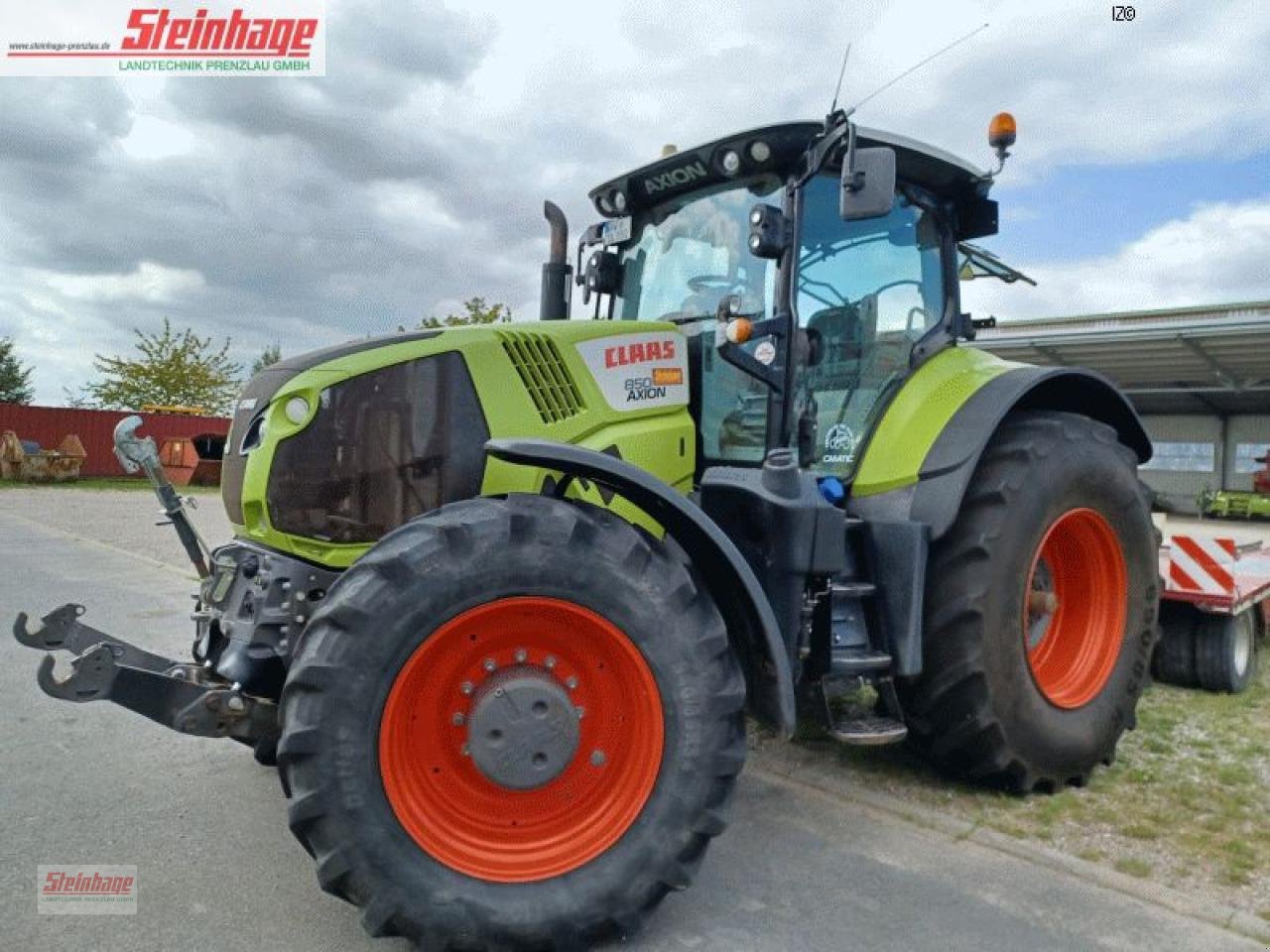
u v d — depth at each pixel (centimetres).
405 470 295
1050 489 357
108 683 253
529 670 253
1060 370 380
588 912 240
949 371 384
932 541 343
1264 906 279
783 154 344
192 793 355
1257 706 498
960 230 421
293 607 283
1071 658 392
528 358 317
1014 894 285
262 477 288
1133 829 332
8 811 337
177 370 3269
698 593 260
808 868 302
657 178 388
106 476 2478
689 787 249
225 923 260
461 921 232
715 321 369
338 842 226
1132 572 394
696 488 361
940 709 349
